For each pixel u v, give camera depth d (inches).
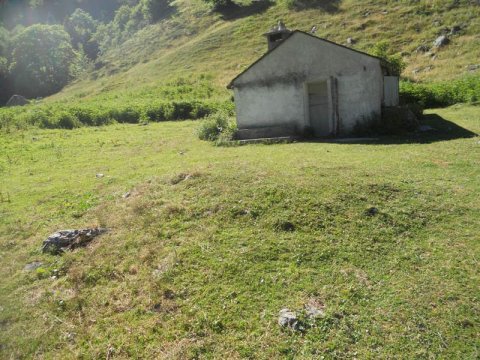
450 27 1440.7
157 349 193.8
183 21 2452.0
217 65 1771.7
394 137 589.3
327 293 217.9
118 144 708.0
